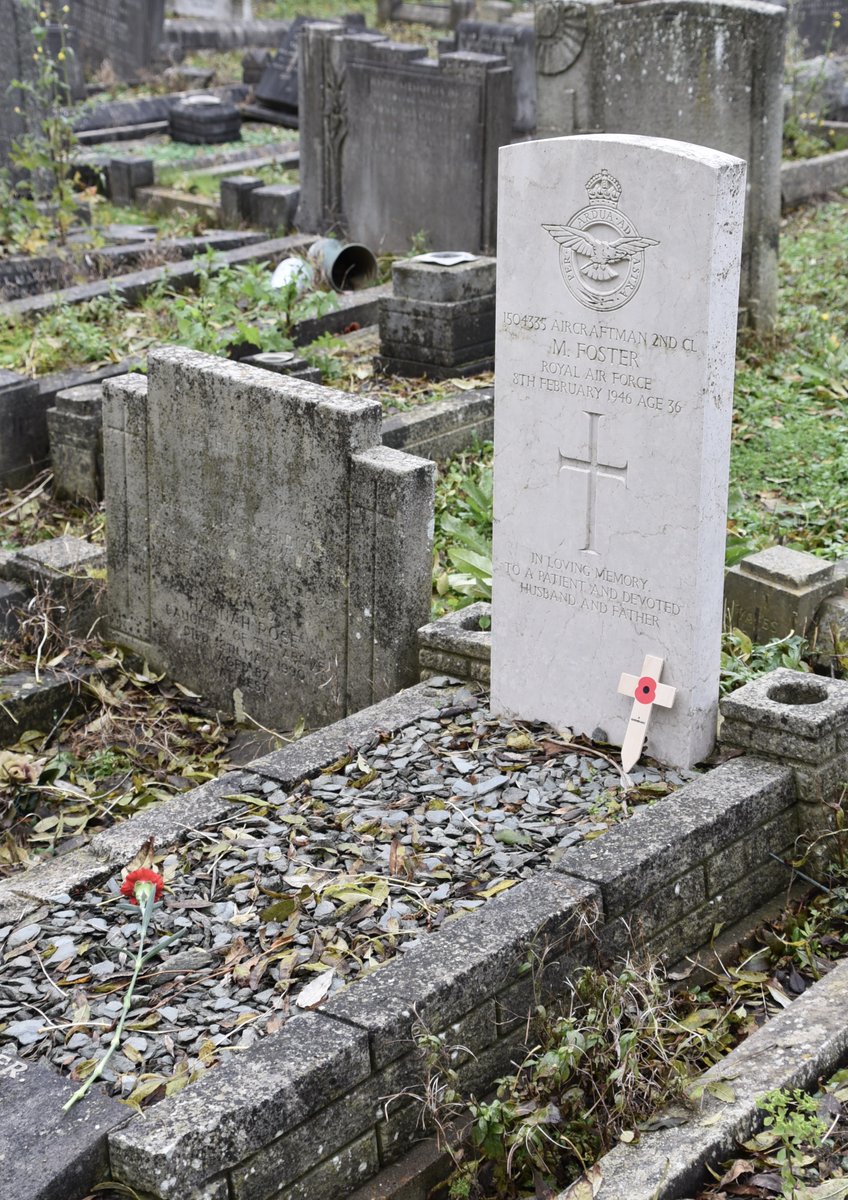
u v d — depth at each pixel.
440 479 8.31
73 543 7.51
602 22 10.58
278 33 24.17
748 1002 4.51
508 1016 4.12
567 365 5.01
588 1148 3.78
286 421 6.03
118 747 6.48
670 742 5.14
